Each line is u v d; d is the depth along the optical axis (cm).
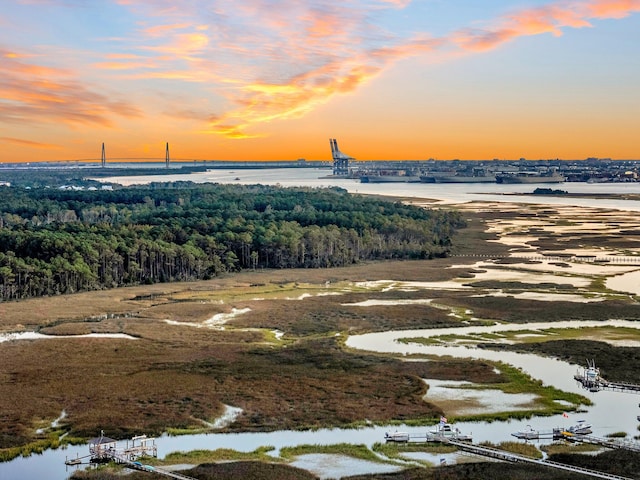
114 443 9162
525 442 9244
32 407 10538
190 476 8356
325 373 12119
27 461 8831
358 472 8469
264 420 10050
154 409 10475
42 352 13500
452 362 12675
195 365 12638
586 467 8512
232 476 8344
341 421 10012
